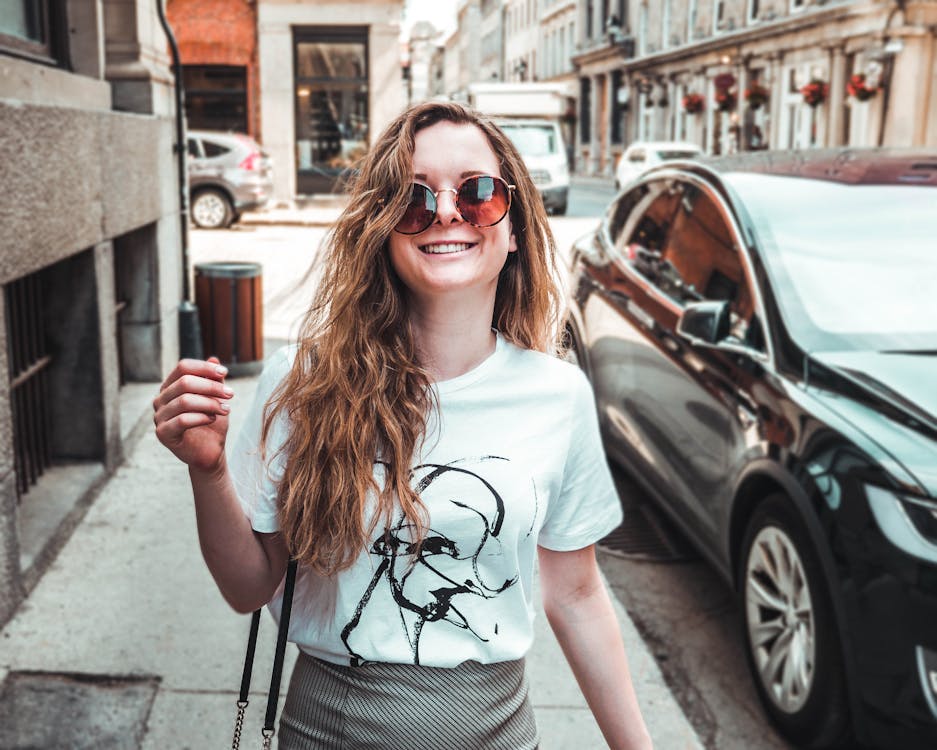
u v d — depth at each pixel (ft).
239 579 4.84
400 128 5.03
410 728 4.80
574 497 5.29
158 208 19.88
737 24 109.40
